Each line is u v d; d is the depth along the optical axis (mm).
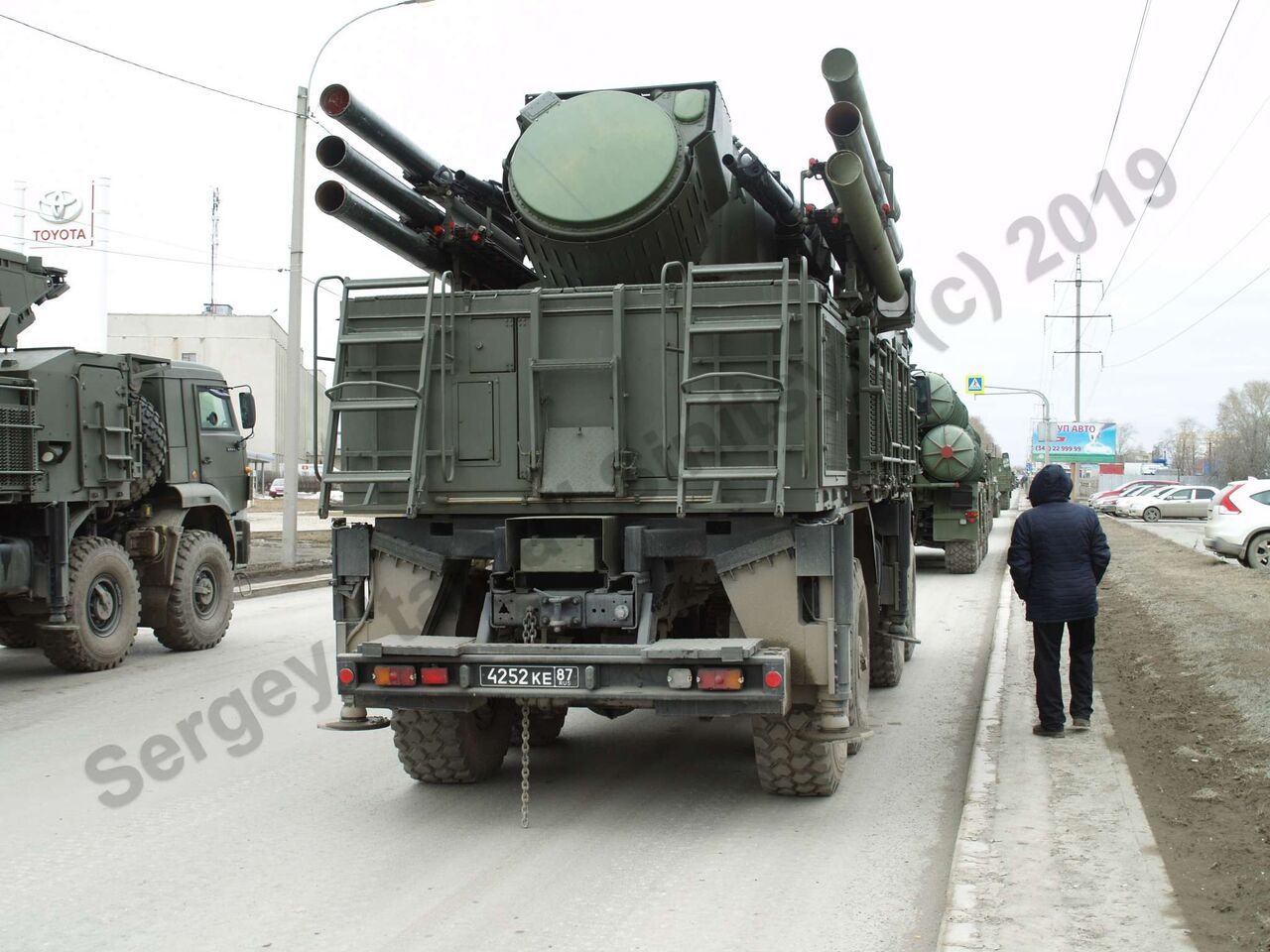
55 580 10078
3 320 10648
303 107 19188
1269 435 77562
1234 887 4395
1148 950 3826
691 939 4242
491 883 4898
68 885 4914
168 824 5824
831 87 6324
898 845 5391
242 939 4289
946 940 3916
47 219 30766
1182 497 49125
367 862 5195
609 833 5617
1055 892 4375
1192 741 6738
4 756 7320
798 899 4660
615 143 6609
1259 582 15586
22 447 9680
